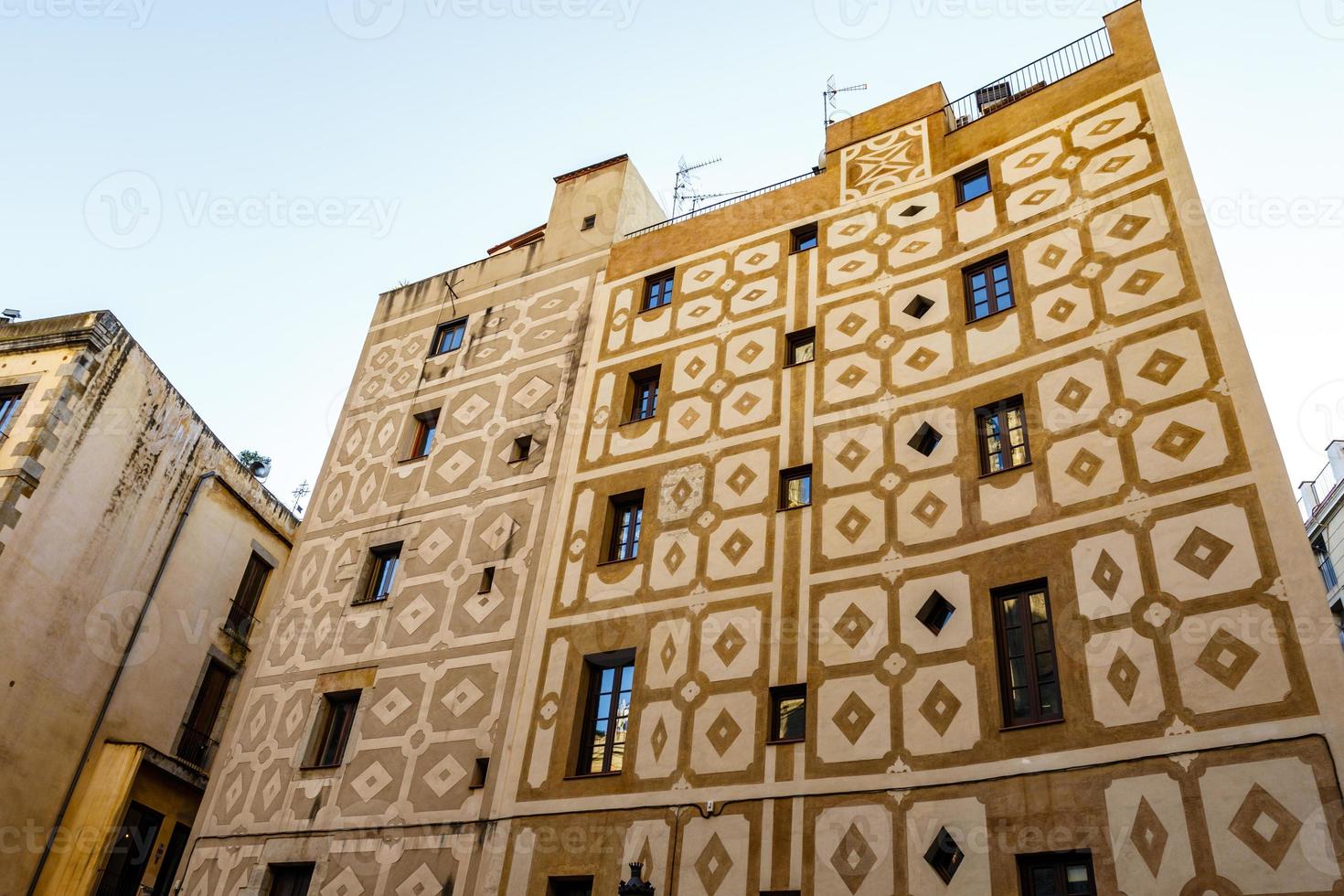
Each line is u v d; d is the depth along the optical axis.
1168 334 16.69
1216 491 14.94
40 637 23.31
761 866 15.49
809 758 16.06
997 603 16.03
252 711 22.11
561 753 18.23
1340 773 12.36
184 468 28.08
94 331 25.47
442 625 21.16
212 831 20.66
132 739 25.33
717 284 23.23
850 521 18.00
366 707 20.81
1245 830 12.61
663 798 16.88
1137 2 20.95
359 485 24.88
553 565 20.72
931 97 23.06
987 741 14.84
